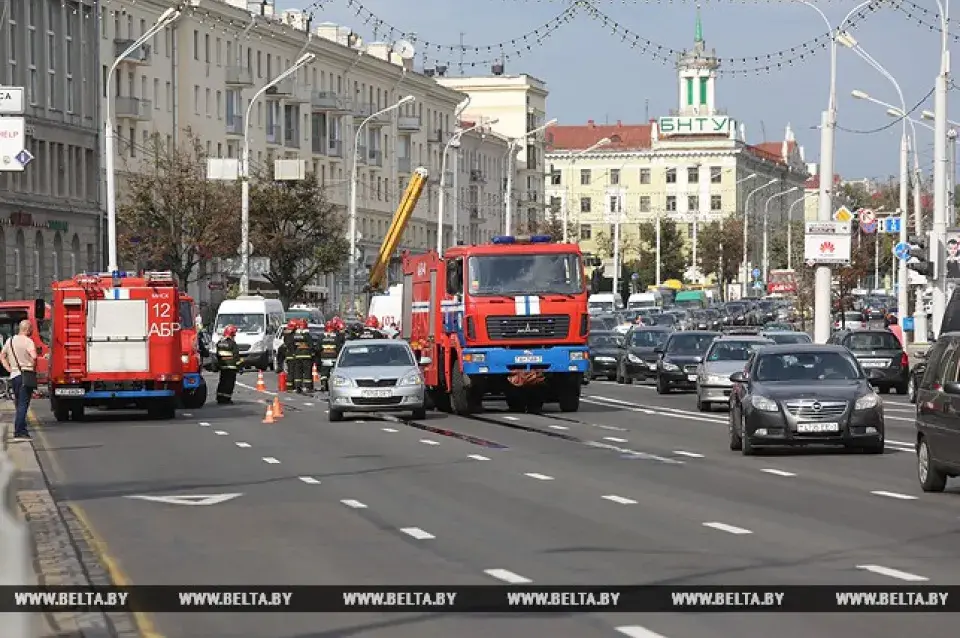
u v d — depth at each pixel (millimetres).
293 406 61438
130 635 15711
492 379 54062
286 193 120375
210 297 132500
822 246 70062
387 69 166750
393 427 48094
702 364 56844
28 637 12508
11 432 46562
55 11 110188
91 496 29094
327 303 150375
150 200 111688
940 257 69125
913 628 15555
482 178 194000
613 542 22078
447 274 55375
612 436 43625
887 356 67938
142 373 52875
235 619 16516
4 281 101500
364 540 22516
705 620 16062
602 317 113500
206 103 133000
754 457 36375
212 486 30641
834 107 71062
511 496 28312
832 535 22703
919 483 29969
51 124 108250
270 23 142125
